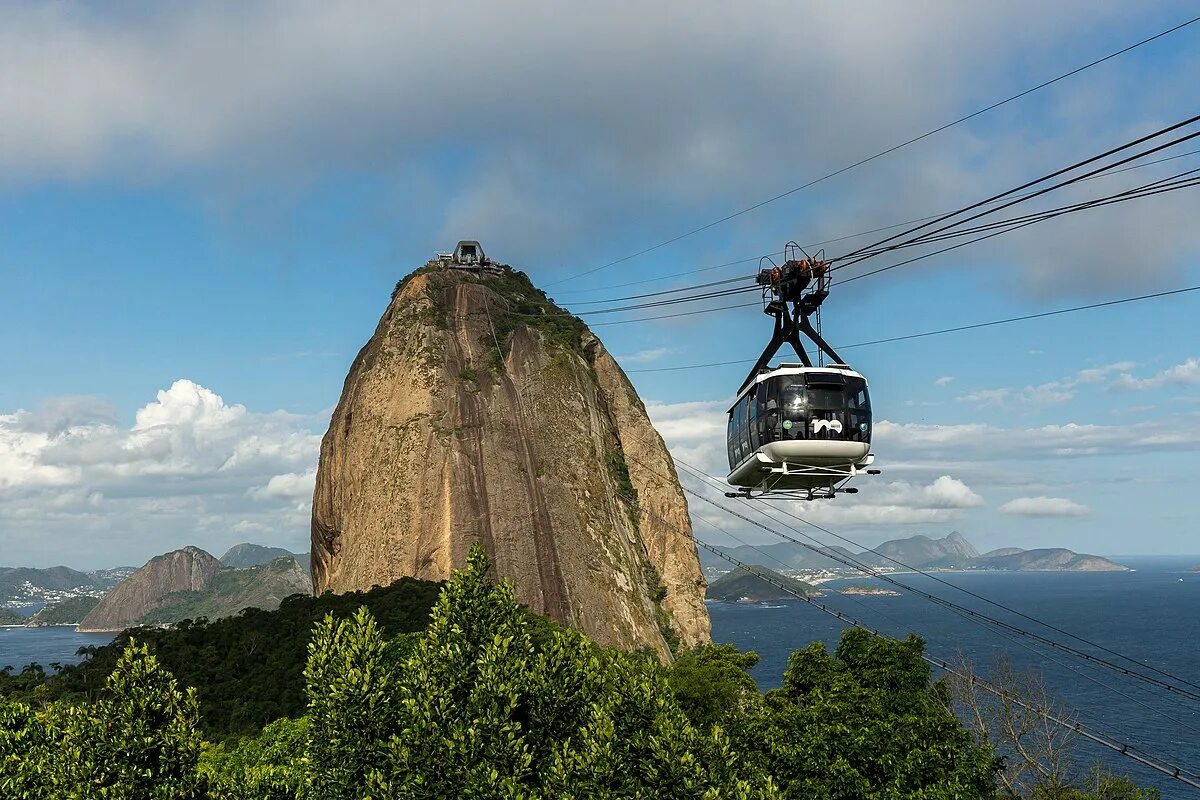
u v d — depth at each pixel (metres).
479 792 20.17
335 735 22.62
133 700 23.17
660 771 21.16
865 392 29.20
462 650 24.12
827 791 25.64
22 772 23.47
